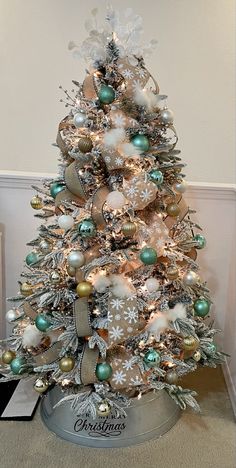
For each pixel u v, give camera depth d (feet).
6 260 7.13
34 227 7.00
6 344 6.98
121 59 4.63
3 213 6.95
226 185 6.91
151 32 7.38
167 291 5.14
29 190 6.84
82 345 4.94
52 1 7.32
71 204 4.76
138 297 4.81
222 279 7.27
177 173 5.22
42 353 5.08
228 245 7.11
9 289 7.23
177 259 4.92
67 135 4.97
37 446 5.13
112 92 4.51
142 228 4.77
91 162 4.69
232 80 7.50
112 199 4.45
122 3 7.30
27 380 5.71
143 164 4.79
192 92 7.55
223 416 5.79
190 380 6.73
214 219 7.00
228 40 7.38
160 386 4.88
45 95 7.63
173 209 5.04
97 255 4.74
